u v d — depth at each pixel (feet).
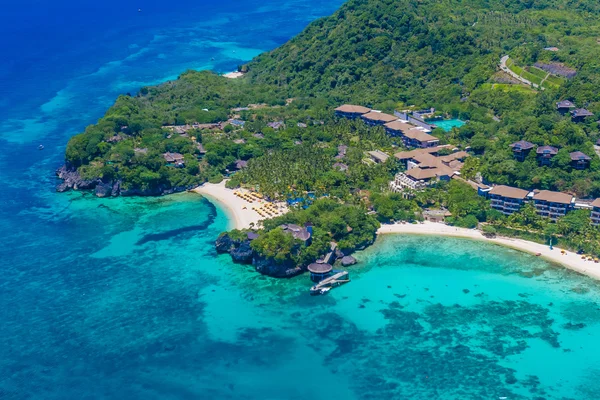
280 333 639.35
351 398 553.23
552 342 618.44
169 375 585.22
